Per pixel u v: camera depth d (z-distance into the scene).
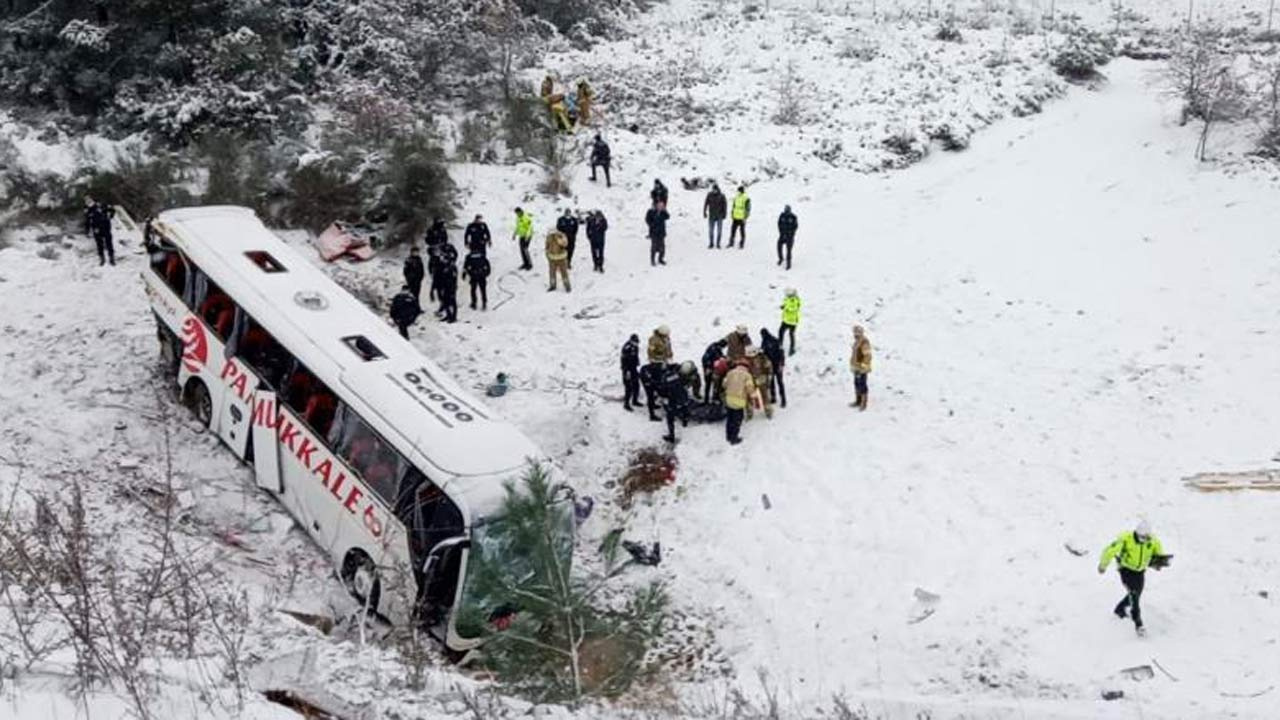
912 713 14.24
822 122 37.22
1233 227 28.64
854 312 25.78
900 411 21.72
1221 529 17.53
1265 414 20.72
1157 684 14.29
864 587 17.30
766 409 21.77
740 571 18.17
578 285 27.62
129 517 17.80
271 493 19.12
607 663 12.22
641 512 20.02
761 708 14.03
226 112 31.25
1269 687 13.91
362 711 10.46
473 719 10.51
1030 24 47.44
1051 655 15.27
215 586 14.38
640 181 32.91
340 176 29.11
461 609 15.19
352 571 17.23
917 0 51.62
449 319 25.77
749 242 29.89
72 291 24.67
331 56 37.12
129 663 9.36
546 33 43.84
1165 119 36.03
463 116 36.19
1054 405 21.66
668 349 21.55
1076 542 17.59
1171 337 23.80
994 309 25.59
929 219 30.84
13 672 9.16
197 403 20.97
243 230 21.48
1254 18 47.62
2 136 30.53
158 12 32.56
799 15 48.03
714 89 39.84
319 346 18.22
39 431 20.20
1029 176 33.41
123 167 28.16
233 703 9.48
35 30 33.44
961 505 18.78
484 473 15.72
